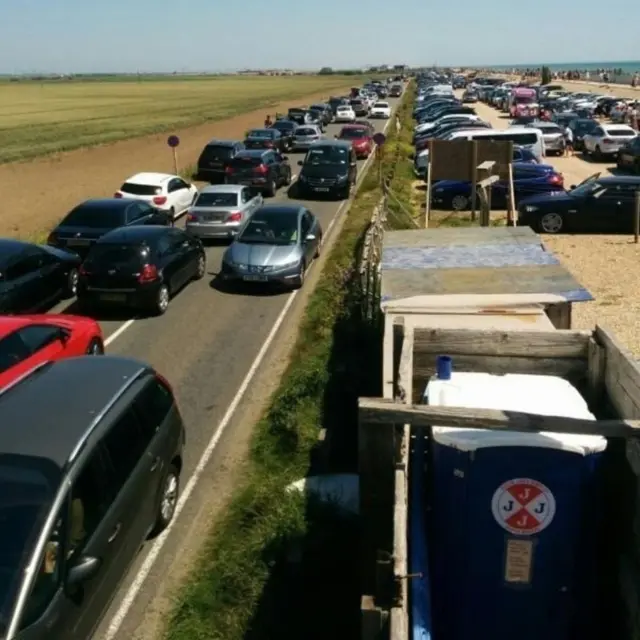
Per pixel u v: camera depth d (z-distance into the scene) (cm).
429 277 879
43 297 1452
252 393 1085
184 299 1588
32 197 2825
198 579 677
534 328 677
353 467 866
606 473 474
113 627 630
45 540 511
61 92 12812
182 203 2428
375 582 431
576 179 3100
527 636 439
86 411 623
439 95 7212
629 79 10625
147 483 687
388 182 2902
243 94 11444
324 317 1349
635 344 1214
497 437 424
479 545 429
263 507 766
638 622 412
